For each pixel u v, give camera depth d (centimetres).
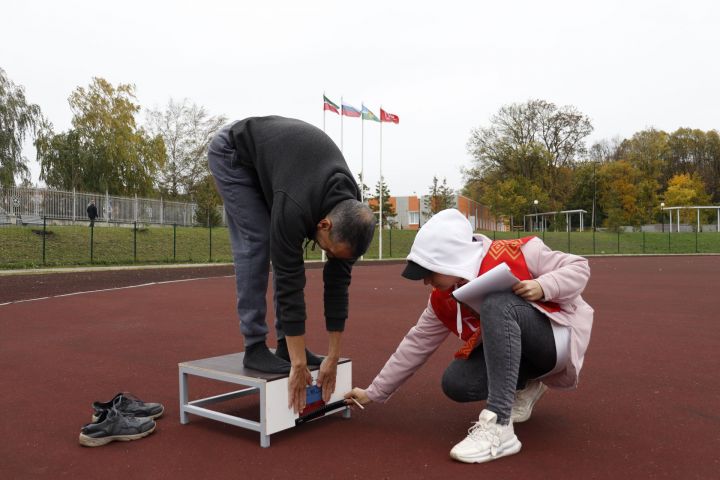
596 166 6875
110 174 3791
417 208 6125
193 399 367
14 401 362
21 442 285
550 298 253
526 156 5384
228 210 297
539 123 5497
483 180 5591
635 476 235
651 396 368
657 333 634
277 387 274
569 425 307
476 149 5519
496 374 254
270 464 251
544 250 268
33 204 2792
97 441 277
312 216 250
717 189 7738
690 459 255
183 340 591
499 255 262
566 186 5647
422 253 261
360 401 309
